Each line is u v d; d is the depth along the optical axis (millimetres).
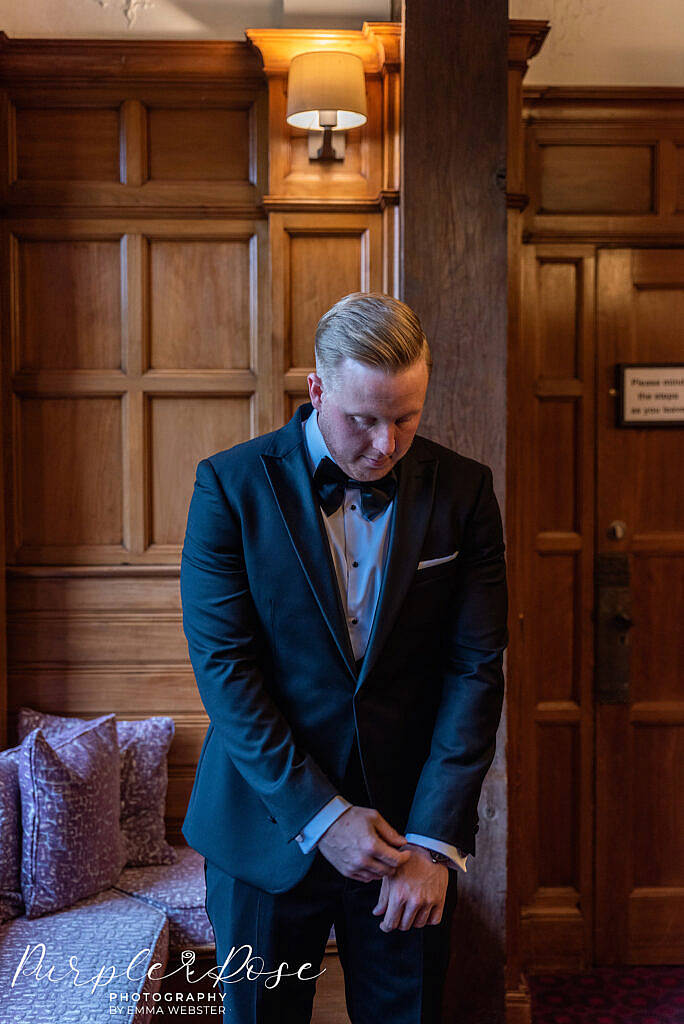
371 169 2867
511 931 2715
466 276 2387
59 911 2373
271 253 2881
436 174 2381
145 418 2955
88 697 2959
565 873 3293
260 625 1566
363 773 1557
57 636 2957
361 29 2924
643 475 3264
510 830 2723
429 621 1584
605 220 3178
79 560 2969
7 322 2922
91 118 2924
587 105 3152
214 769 1680
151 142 2936
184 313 2959
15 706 2957
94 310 2949
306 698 1556
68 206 2916
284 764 1463
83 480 2967
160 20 2965
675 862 3295
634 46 3146
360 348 1327
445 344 2389
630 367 3203
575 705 3275
